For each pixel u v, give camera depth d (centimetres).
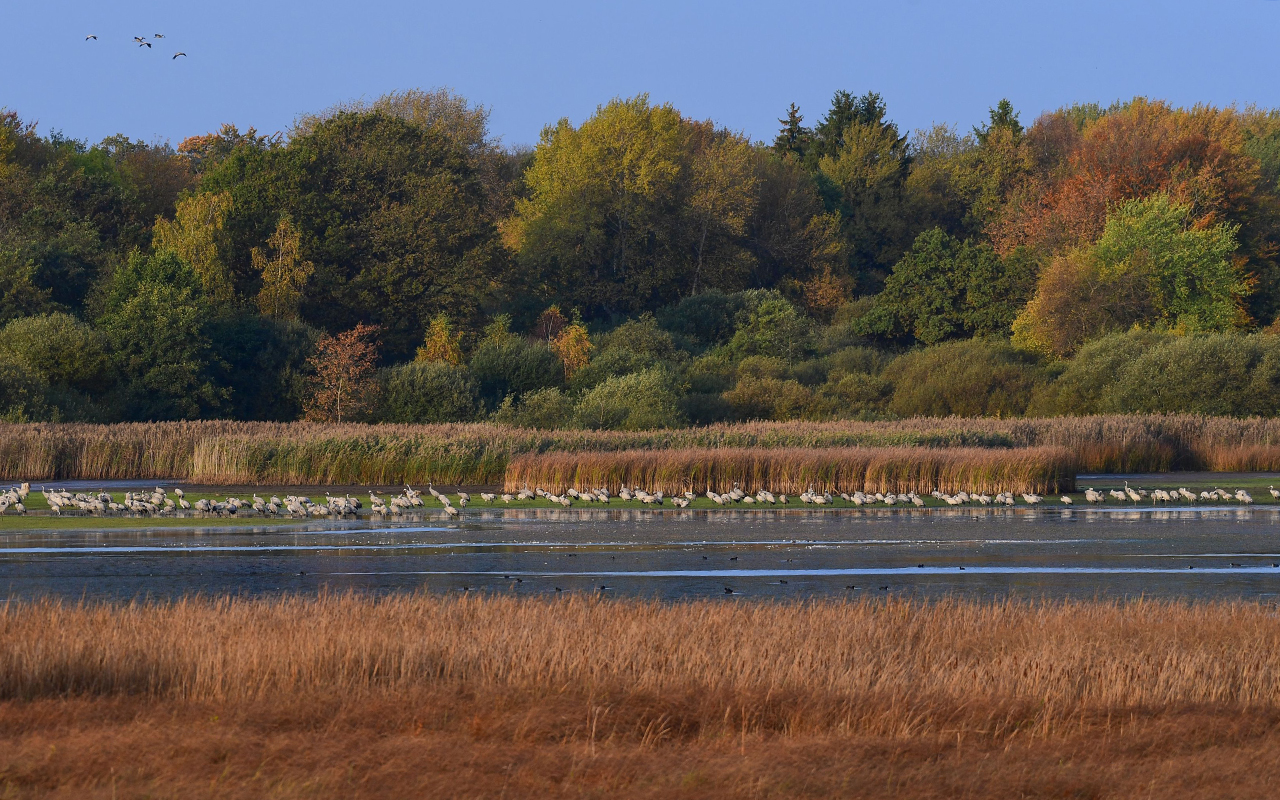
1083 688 1393
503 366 7538
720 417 6956
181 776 1090
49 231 8294
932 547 3034
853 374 7794
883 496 4297
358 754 1148
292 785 1067
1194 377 6981
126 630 1507
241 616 1617
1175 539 3225
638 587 2364
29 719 1241
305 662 1384
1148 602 1900
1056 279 8338
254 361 7275
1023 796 1077
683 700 1310
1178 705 1341
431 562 2727
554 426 6138
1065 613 1756
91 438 5141
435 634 1493
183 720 1245
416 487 4850
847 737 1221
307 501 3906
